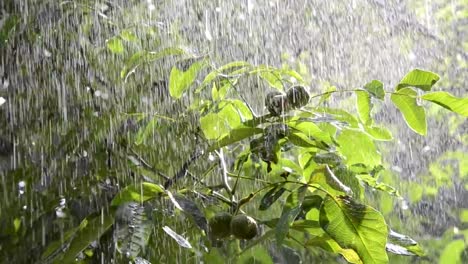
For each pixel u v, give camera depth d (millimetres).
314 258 1505
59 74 1334
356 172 1186
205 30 1671
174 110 1260
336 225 967
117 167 1213
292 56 2160
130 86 1299
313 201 985
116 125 1251
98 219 953
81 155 1232
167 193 951
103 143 1235
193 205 959
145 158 1238
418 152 2248
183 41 1585
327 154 1138
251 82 1344
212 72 1213
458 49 2668
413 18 2621
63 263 959
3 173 1242
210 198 1104
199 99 1269
